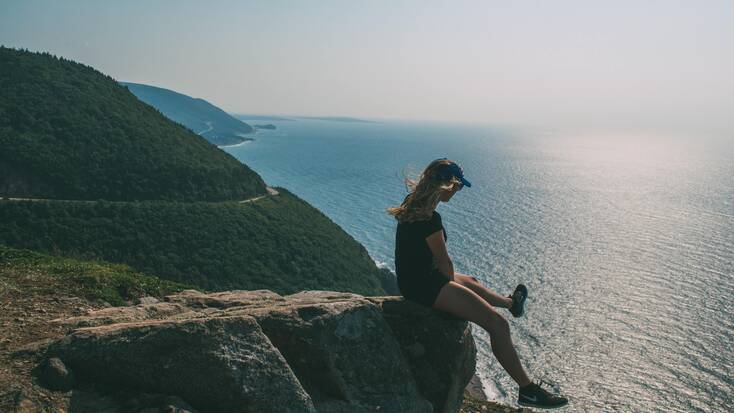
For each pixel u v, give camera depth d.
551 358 51.81
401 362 5.17
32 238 60.25
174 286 10.33
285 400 4.09
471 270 83.06
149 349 3.97
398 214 5.02
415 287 4.95
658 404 42.97
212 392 3.94
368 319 5.21
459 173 4.93
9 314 6.39
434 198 4.85
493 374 48.28
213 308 5.91
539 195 168.00
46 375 3.77
